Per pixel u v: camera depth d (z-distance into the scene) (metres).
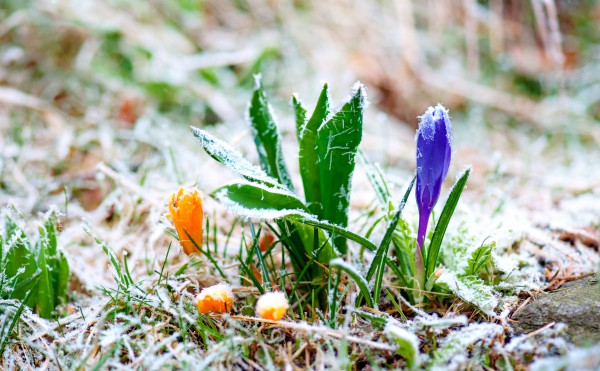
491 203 0.57
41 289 0.44
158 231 0.50
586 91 0.85
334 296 0.40
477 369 0.39
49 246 0.45
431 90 0.89
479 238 0.43
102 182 0.56
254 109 0.44
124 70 0.81
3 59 0.78
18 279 0.44
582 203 0.56
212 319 0.42
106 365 0.40
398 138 0.79
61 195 0.59
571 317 0.40
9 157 0.62
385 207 0.44
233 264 0.46
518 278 0.44
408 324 0.40
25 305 0.44
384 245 0.40
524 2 0.97
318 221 0.40
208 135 0.40
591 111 0.85
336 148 0.40
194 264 0.45
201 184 0.58
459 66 0.93
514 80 0.93
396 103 0.89
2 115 0.70
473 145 0.79
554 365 0.35
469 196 0.62
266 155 0.44
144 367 0.39
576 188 0.60
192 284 0.44
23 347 0.42
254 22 0.94
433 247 0.42
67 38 0.83
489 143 0.79
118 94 0.77
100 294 0.47
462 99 0.88
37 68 0.80
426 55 0.96
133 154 0.66
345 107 0.39
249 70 0.84
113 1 0.86
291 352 0.40
